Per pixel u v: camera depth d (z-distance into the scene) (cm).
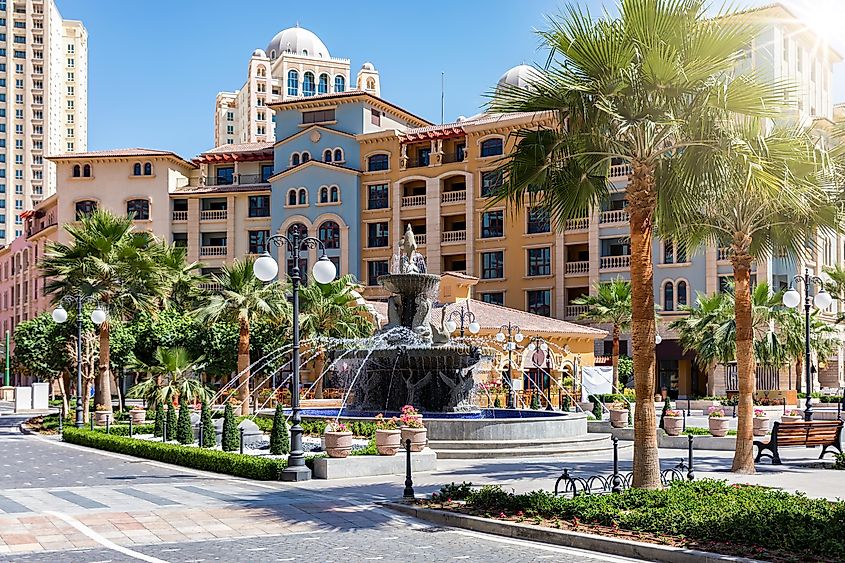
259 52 18150
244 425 2802
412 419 2127
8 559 1120
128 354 4597
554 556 1140
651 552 1108
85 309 4144
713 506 1288
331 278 1972
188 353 4594
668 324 6222
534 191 1627
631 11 1454
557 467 2167
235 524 1379
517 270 6894
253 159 8062
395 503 1527
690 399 5569
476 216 7050
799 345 4838
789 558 1033
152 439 2988
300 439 1967
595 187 1666
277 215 7644
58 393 7638
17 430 4162
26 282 9281
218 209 7950
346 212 7444
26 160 16400
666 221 1802
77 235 3981
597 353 6431
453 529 1343
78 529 1324
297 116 7881
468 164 7081
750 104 1452
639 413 1512
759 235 2097
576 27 1468
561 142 1552
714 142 1468
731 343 4803
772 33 5603
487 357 3675
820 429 2248
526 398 4625
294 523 1390
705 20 1466
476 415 2889
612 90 1443
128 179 7862
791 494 1501
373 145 7469
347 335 4494
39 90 16662
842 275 5288
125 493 1731
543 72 1519
